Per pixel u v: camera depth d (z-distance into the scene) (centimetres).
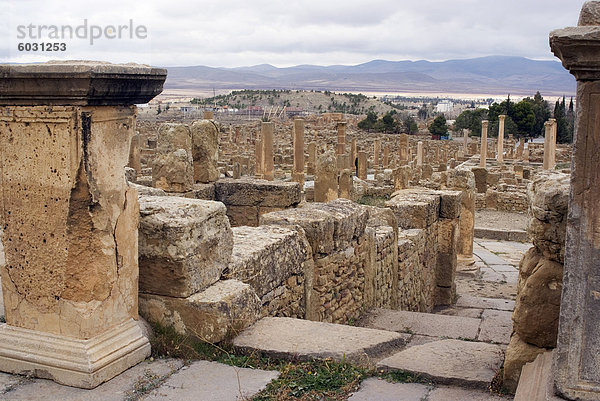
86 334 447
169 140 1167
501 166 4525
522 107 8444
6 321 475
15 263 460
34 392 432
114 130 448
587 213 347
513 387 439
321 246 738
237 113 16700
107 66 413
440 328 821
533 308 431
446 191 1304
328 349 500
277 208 1244
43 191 438
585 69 333
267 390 441
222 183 1270
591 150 342
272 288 643
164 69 473
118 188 458
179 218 515
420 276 1159
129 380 452
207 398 427
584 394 355
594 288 350
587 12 340
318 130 8956
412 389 448
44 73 407
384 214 1045
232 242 575
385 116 10194
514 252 1844
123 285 475
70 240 439
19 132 436
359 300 866
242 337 522
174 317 518
